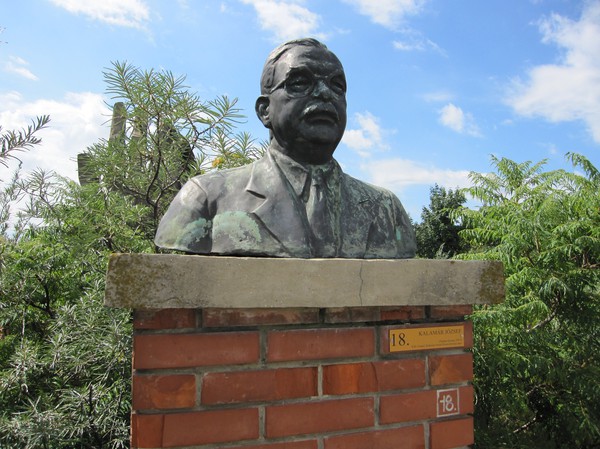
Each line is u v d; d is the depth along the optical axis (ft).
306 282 4.78
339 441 5.00
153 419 4.45
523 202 13.03
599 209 12.36
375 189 6.84
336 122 6.24
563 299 12.08
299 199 6.00
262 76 6.63
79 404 9.16
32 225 12.96
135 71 11.10
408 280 5.21
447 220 40.29
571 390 11.78
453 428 5.49
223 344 4.68
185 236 5.56
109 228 11.41
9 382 9.78
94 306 10.57
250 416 4.72
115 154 11.51
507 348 11.68
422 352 5.49
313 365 5.00
